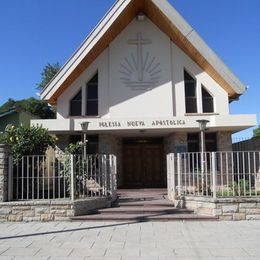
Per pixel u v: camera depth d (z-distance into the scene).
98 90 18.28
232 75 17.50
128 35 18.53
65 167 12.80
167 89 18.23
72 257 7.60
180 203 13.16
